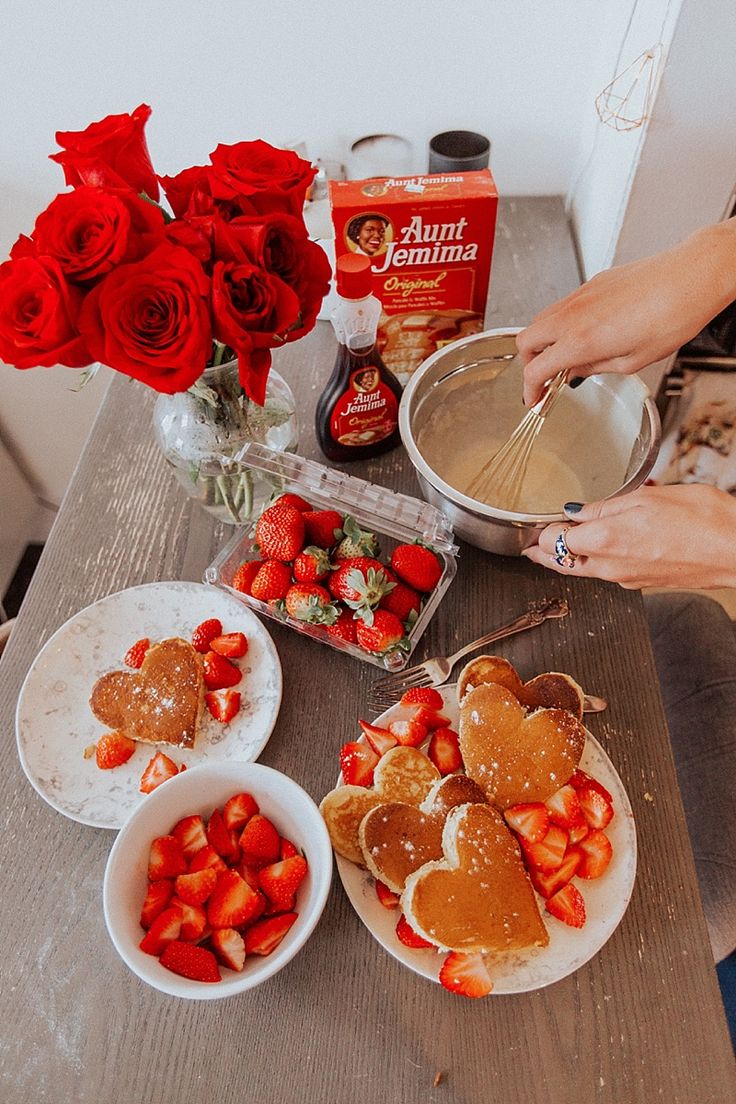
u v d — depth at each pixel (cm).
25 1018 57
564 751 61
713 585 66
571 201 112
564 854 58
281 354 97
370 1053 55
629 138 85
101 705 68
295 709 71
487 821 57
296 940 51
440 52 98
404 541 74
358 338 74
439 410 84
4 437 149
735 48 72
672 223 87
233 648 71
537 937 54
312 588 70
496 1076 54
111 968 59
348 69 100
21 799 67
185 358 54
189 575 80
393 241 78
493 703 63
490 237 78
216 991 48
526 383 73
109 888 52
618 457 80
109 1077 55
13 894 62
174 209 64
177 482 86
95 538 82
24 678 74
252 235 57
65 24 95
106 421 93
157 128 107
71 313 54
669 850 63
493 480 82
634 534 63
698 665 98
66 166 60
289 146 99
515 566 79
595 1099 53
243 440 72
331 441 84
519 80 101
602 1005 56
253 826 58
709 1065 54
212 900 56
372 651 70
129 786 66
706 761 91
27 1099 54
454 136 97
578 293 70
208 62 99
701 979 57
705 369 105
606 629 74
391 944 55
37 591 79
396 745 64
